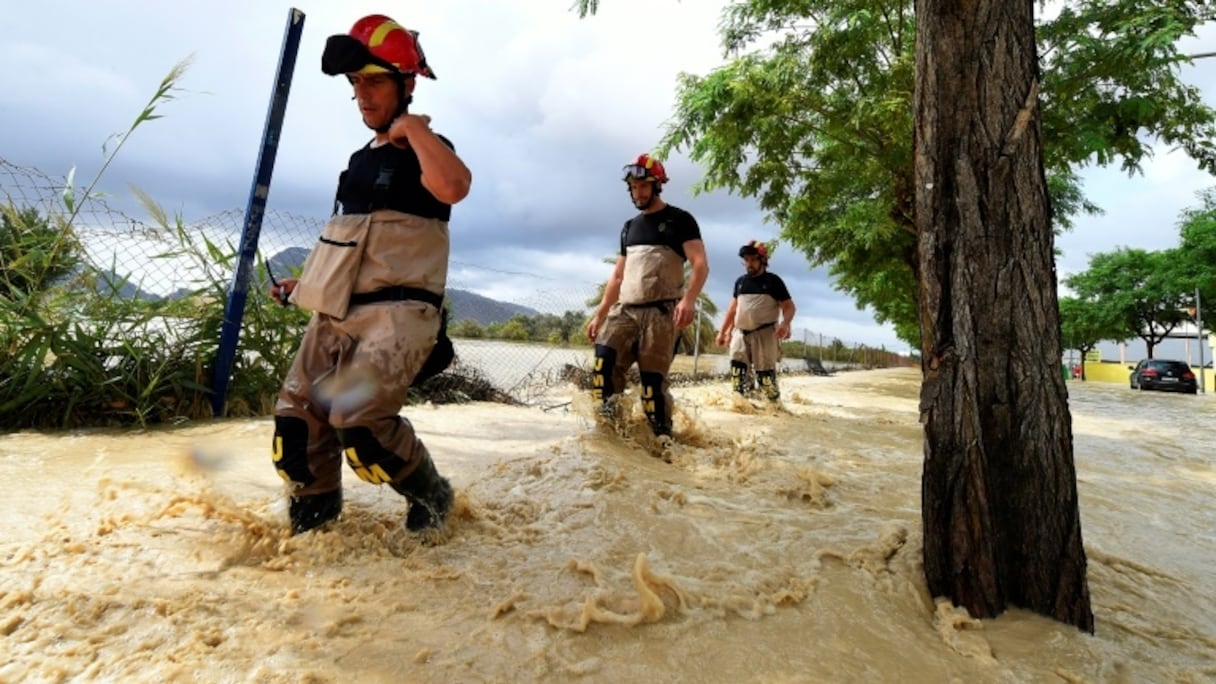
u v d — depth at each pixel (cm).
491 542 250
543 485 322
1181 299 3609
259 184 544
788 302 845
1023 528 214
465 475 351
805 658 180
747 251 847
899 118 1112
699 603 206
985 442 216
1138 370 2583
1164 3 1038
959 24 217
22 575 196
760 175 1415
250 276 548
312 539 236
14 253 507
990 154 214
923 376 227
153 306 553
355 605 193
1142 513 368
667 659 176
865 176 1331
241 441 439
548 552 242
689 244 485
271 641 171
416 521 249
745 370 848
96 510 258
